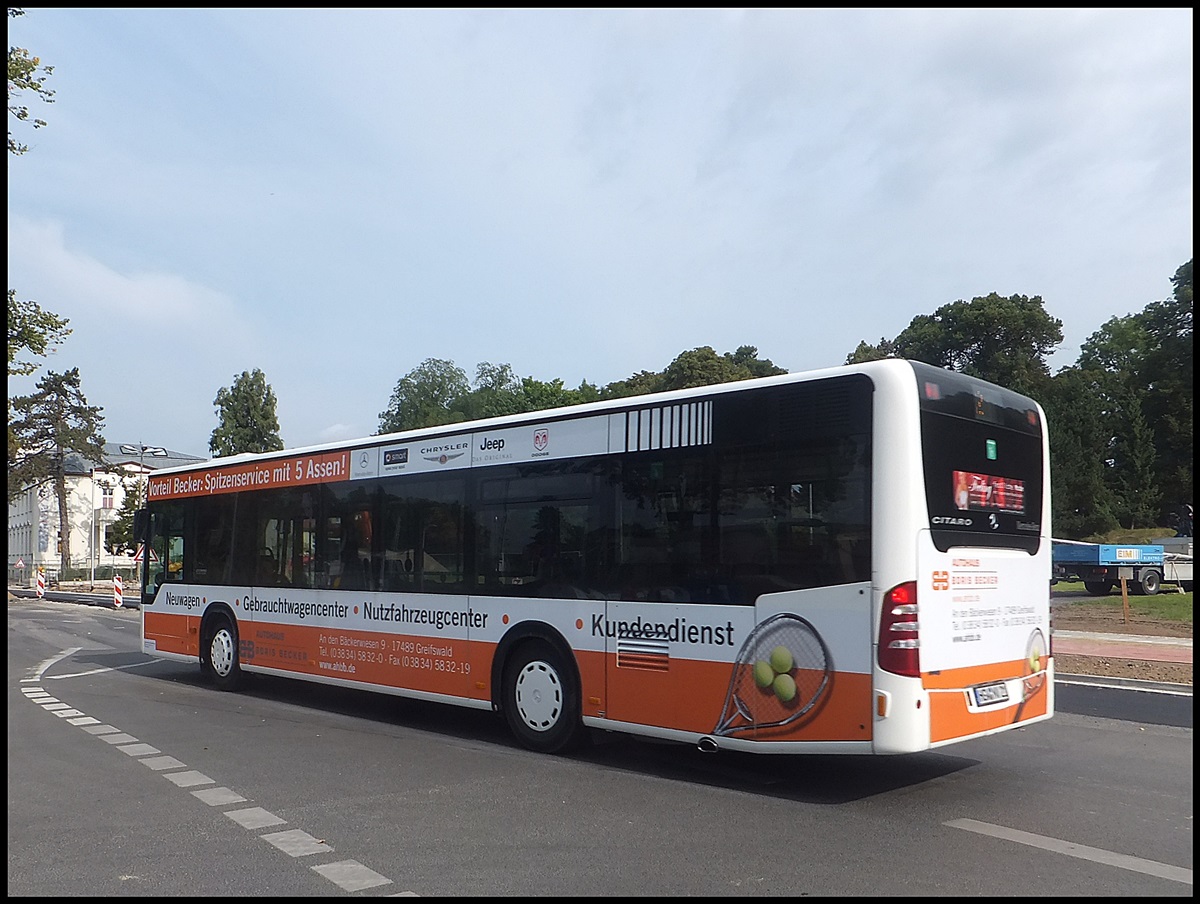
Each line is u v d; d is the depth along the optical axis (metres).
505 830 6.24
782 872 5.38
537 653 8.91
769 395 7.34
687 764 8.28
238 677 12.91
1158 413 59.09
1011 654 7.37
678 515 7.82
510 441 9.31
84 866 5.62
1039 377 61.84
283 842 6.04
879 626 6.52
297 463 12.04
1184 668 14.31
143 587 14.70
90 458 67.56
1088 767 8.12
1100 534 53.59
